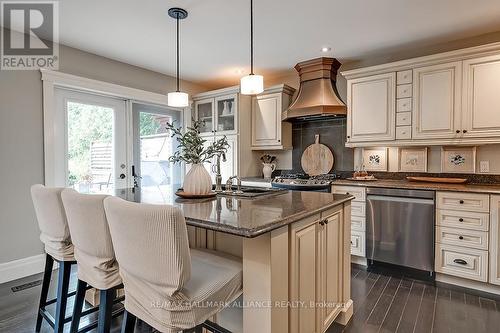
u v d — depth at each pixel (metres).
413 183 2.95
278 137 4.02
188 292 1.11
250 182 3.85
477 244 2.43
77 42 3.02
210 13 2.45
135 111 3.89
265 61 3.66
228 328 1.63
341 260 1.92
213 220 1.20
